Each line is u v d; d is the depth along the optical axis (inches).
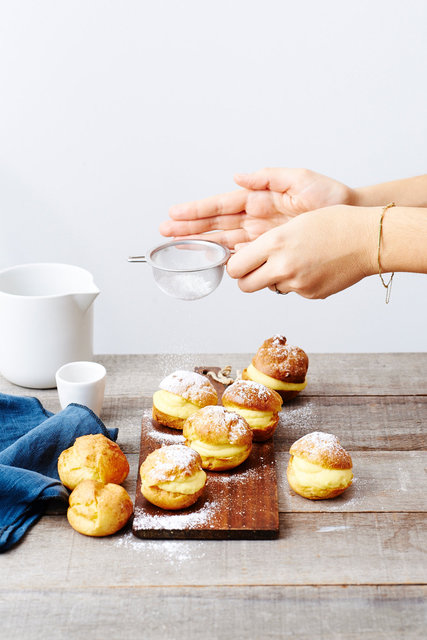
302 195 46.9
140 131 69.6
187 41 66.9
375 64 67.5
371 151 70.4
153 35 66.7
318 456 38.3
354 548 36.2
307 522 37.5
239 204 48.2
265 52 67.2
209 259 43.6
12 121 69.2
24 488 37.1
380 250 40.9
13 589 34.3
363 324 76.5
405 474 40.3
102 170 70.9
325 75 67.9
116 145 70.1
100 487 37.2
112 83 68.1
